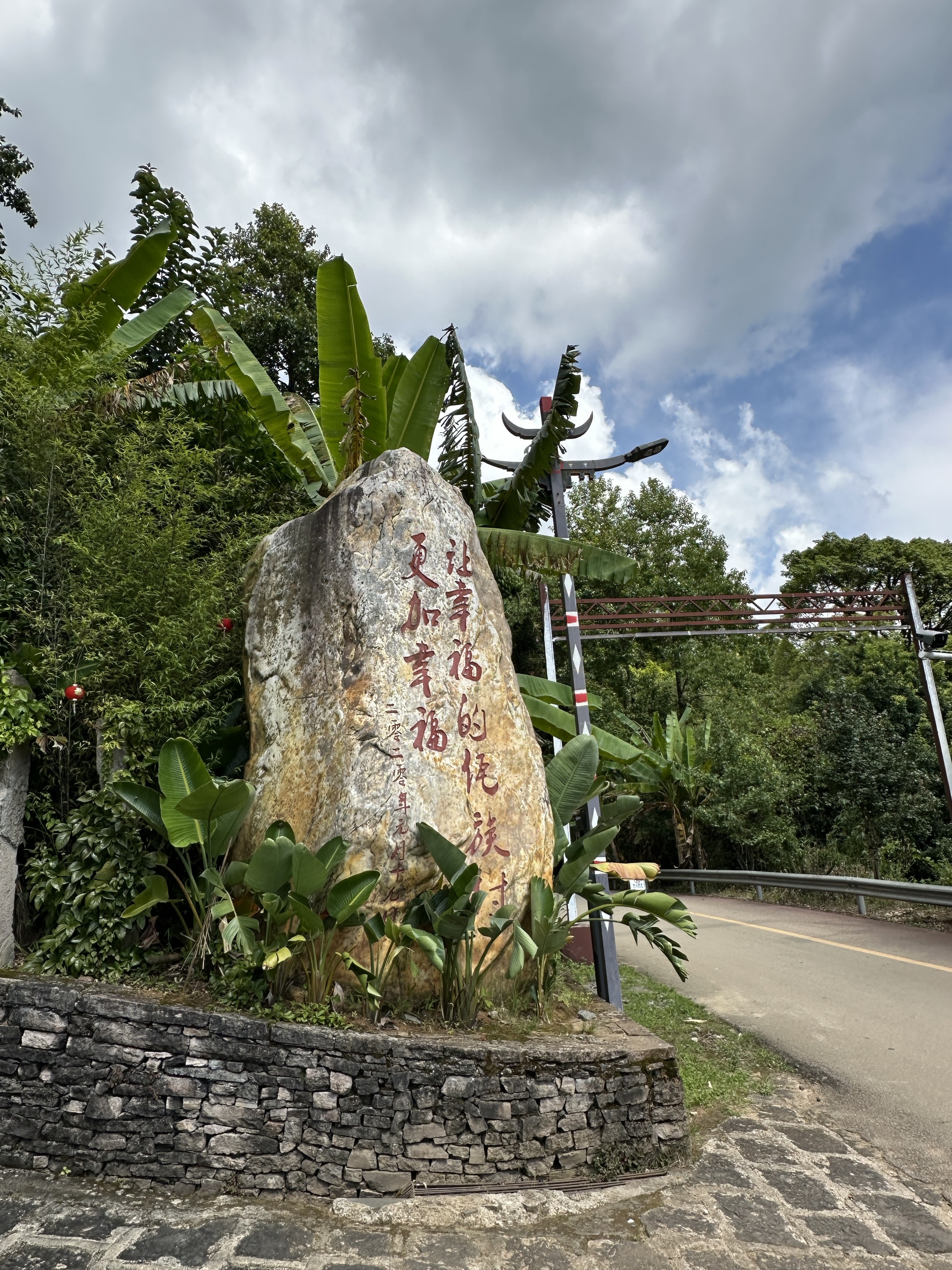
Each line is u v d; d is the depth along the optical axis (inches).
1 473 236.4
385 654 218.2
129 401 298.2
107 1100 169.5
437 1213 161.3
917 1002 292.2
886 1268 148.0
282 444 339.6
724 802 655.1
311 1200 164.1
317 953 191.6
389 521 230.5
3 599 227.1
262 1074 170.6
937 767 594.9
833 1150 194.2
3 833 204.4
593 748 265.1
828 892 507.8
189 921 217.6
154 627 223.1
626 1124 183.9
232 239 644.7
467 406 369.7
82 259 268.2
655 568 925.8
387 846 200.2
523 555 332.8
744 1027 279.6
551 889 223.8
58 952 196.9
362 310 313.9
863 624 457.7
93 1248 141.6
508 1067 177.9
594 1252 150.9
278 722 225.1
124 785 198.4
